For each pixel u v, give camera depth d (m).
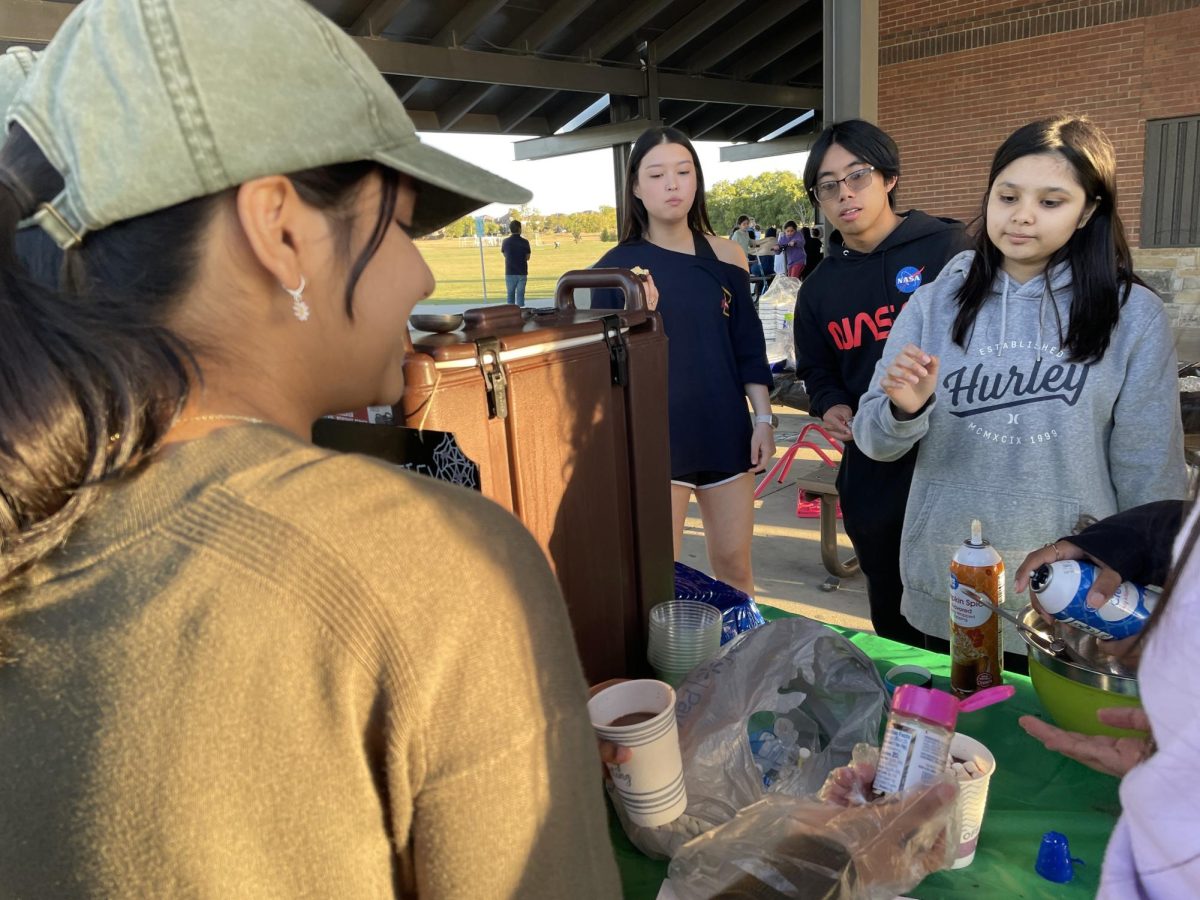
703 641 1.24
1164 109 8.09
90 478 0.43
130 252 0.45
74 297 0.45
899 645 1.43
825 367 2.40
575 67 9.35
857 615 3.27
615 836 1.00
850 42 4.90
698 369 2.37
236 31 0.43
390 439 0.94
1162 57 7.99
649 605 1.33
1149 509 1.10
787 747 1.06
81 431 0.43
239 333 0.47
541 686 0.46
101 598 0.42
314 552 0.41
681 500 2.46
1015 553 1.59
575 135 11.12
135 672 0.41
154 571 0.42
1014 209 1.49
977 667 1.23
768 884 0.78
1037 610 1.16
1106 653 1.04
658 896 0.86
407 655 0.42
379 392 0.56
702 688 1.07
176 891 0.41
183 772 0.40
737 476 2.48
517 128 11.50
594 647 1.24
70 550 0.44
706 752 1.00
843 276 2.28
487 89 9.48
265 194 0.44
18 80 0.58
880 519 2.07
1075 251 1.52
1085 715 1.04
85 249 0.46
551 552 1.14
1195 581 0.55
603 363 1.18
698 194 2.44
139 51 0.42
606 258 2.49
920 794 0.86
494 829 0.44
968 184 9.27
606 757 0.92
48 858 0.42
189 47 0.42
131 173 0.42
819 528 4.16
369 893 0.43
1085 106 8.49
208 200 0.44
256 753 0.40
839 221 2.25
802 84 12.30
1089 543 1.08
